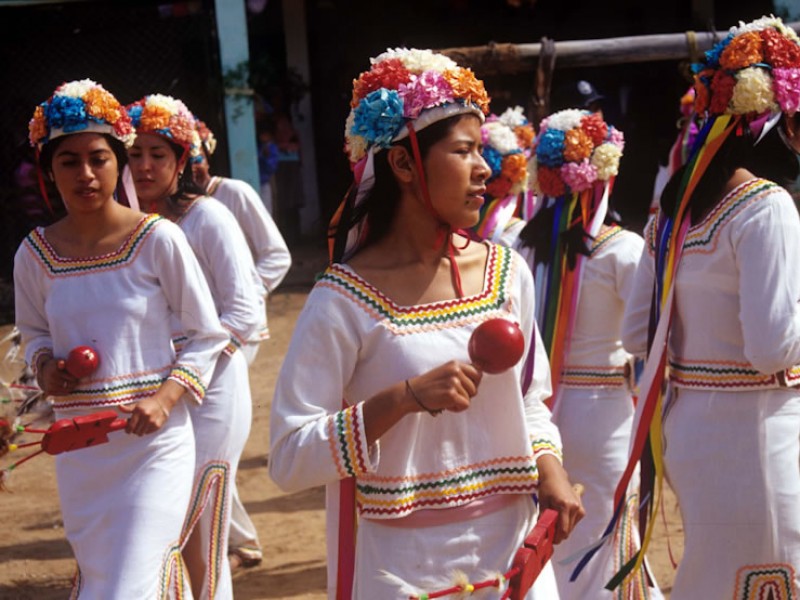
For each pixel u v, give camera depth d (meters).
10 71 13.20
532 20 18.08
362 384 2.59
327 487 2.69
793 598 3.41
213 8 12.88
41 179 3.80
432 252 2.62
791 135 3.48
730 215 3.33
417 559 2.56
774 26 3.46
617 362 4.25
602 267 4.25
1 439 3.36
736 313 3.38
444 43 17.84
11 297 12.56
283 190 15.77
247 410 4.45
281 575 5.27
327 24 16.88
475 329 2.42
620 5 18.02
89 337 3.68
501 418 2.62
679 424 3.49
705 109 3.54
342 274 2.59
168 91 13.53
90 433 3.35
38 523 6.17
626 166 17.64
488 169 2.58
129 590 3.54
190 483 3.78
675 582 3.54
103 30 13.34
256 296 4.51
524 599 2.50
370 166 2.61
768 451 3.38
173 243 3.73
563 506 2.59
